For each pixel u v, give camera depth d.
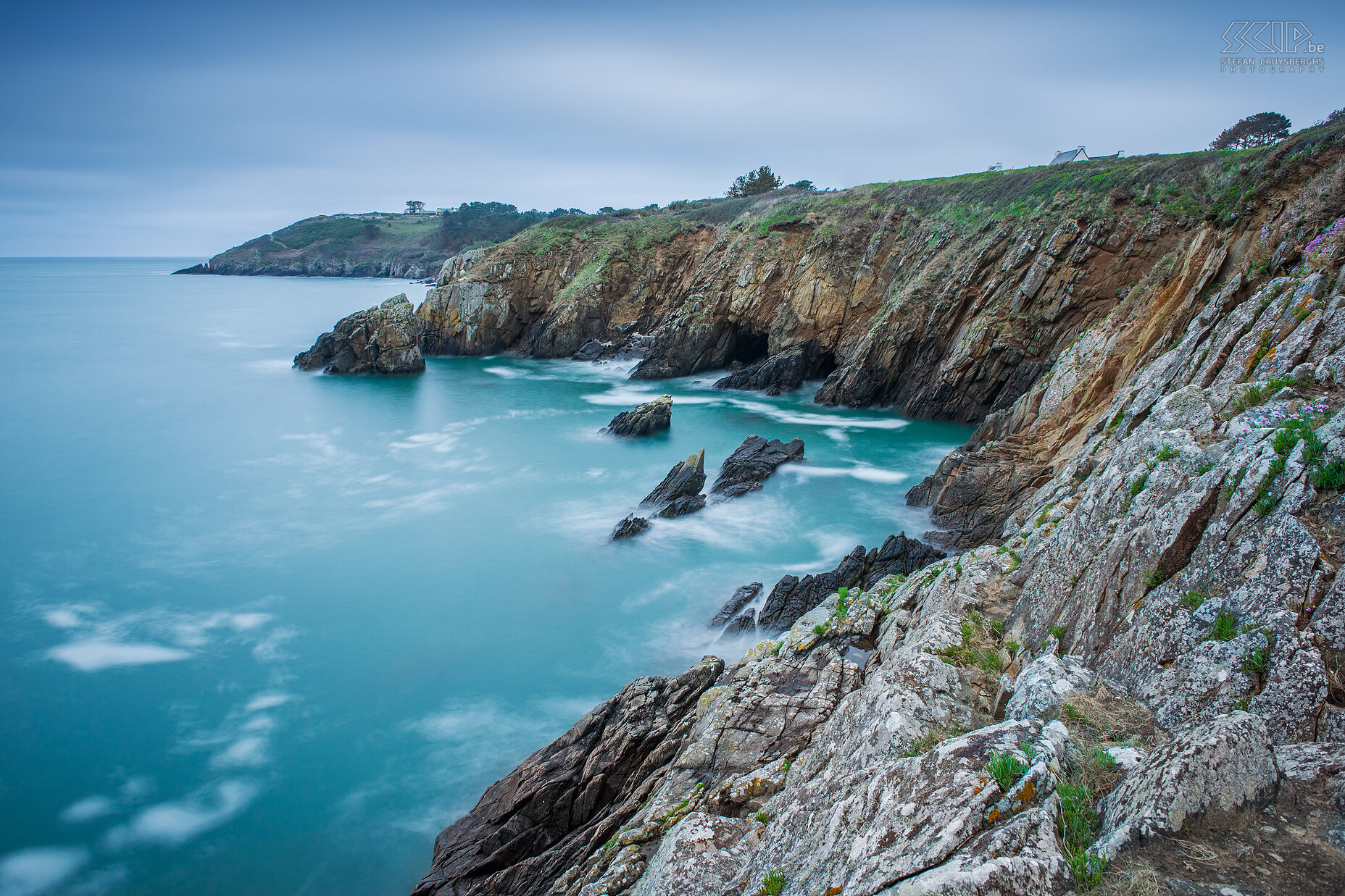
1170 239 39.81
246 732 18.38
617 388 58.84
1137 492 9.56
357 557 27.75
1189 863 4.95
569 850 11.99
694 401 53.38
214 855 14.90
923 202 55.69
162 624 23.34
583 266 75.88
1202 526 7.89
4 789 16.62
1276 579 6.67
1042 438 28.17
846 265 56.53
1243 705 6.19
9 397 53.03
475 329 72.81
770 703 11.80
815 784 8.03
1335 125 24.30
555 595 24.61
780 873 6.73
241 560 27.61
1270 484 7.39
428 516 31.66
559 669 20.61
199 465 38.69
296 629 22.97
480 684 20.11
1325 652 6.13
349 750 17.77
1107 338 28.81
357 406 51.66
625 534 28.69
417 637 22.34
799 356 55.38
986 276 45.66
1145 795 5.32
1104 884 4.91
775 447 37.59
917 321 48.16
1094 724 6.71
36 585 25.78
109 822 15.71
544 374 64.25
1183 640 7.11
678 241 75.38
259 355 72.50
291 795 16.38
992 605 11.10
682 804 10.11
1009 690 8.24
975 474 27.47
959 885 4.84
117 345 77.50
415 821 15.65
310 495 34.19
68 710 19.28
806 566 25.80
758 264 60.09
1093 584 8.77
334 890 14.13
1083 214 42.50
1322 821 5.09
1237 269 21.95
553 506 32.69
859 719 8.70
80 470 37.69
